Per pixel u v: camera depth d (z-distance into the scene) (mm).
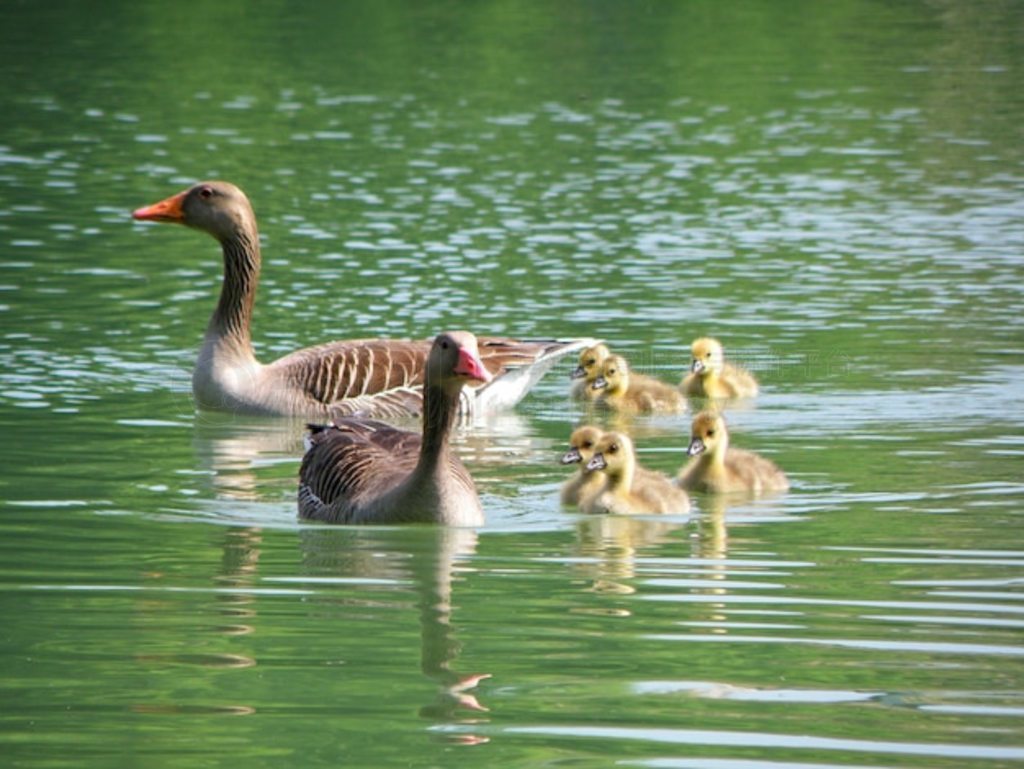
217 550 13281
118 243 26344
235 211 18875
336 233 26891
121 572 12602
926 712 9719
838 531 13773
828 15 53406
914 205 29203
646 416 18719
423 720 9664
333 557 13125
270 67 44562
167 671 10484
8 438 16719
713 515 14547
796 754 9156
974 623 11344
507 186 30781
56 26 51062
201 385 18594
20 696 10047
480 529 14141
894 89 41469
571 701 9984
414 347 19391
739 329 21125
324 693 10141
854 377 19000
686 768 8945
